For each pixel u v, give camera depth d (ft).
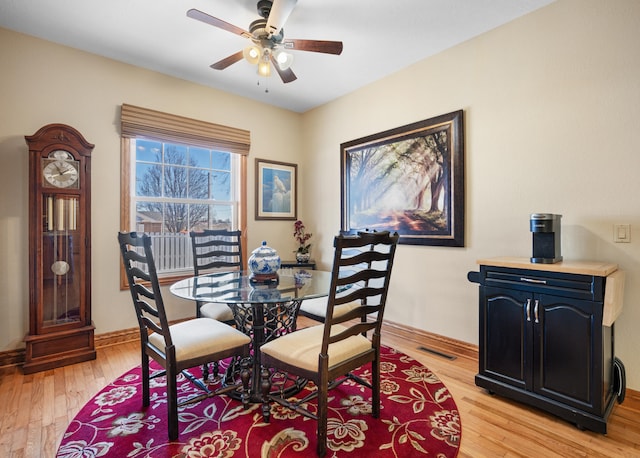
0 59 7.96
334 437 5.40
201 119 11.28
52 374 7.66
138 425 5.70
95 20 7.73
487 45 8.32
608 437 5.36
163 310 5.25
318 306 8.26
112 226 9.52
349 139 12.09
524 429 5.60
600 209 6.66
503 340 6.57
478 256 8.57
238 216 12.45
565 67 7.09
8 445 5.16
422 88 9.73
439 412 6.13
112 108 9.52
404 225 10.23
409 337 10.14
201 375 7.73
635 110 6.26
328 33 8.34
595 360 5.45
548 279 5.97
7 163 8.06
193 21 7.79
